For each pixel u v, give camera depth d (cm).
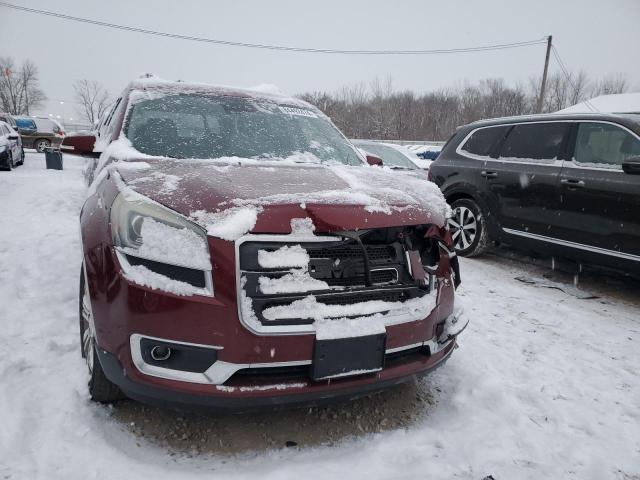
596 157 446
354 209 205
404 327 209
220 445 210
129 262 192
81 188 973
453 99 5503
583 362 311
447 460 207
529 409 252
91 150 316
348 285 202
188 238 188
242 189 209
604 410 256
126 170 235
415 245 229
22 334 290
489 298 429
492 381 270
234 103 347
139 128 300
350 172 274
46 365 255
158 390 185
